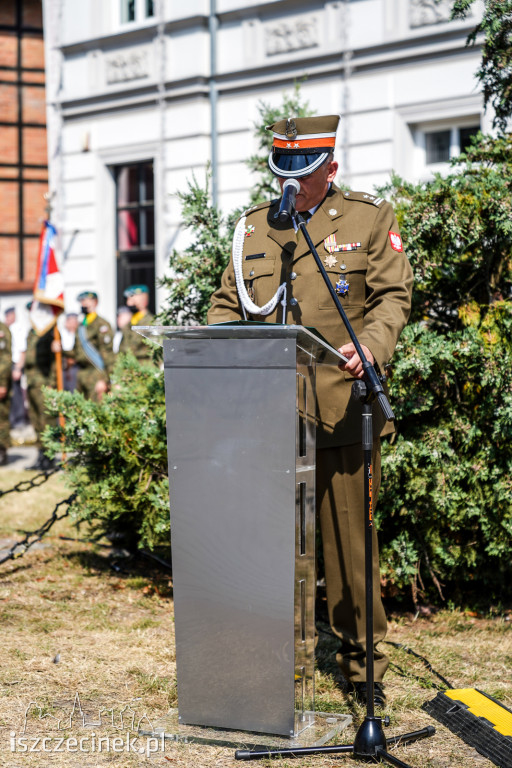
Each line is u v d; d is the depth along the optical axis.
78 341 10.65
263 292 3.37
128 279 13.73
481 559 4.71
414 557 4.57
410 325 4.57
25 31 17.84
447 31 10.07
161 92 12.66
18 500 7.72
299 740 3.06
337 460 3.39
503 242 4.65
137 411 5.04
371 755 2.97
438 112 10.26
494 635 4.39
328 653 4.14
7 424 10.58
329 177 3.38
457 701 3.38
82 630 4.41
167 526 4.91
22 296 16.02
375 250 3.31
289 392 2.94
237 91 11.99
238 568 3.04
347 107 10.93
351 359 3.01
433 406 4.61
